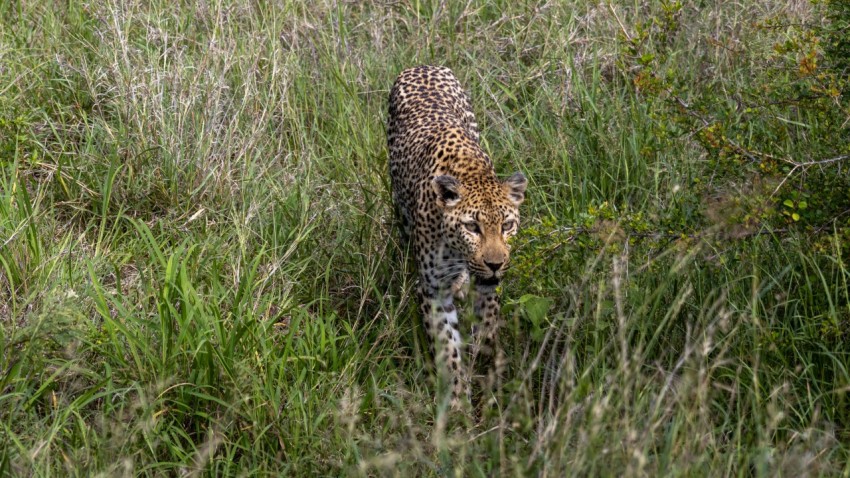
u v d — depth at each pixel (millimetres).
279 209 12062
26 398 8633
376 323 11008
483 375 10133
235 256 11211
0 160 11812
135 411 8570
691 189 10586
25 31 14500
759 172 9625
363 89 14445
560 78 14047
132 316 9148
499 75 14570
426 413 9297
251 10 15172
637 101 13094
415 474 8180
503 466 7242
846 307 8953
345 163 13031
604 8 14797
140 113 12859
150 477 8109
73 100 13664
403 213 11766
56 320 8820
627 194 12156
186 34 14906
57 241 11141
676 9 10312
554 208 12031
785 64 11648
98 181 12070
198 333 9055
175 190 12117
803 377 8883
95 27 14617
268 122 13391
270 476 8312
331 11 15469
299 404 8758
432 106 12023
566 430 7156
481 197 9828
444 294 10391
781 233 9586
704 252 9625
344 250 11617
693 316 9586
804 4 13586
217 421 8461
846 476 7328
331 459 8352
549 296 10258
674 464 7113
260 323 9602
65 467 7977
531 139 13414
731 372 8914
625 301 9375
